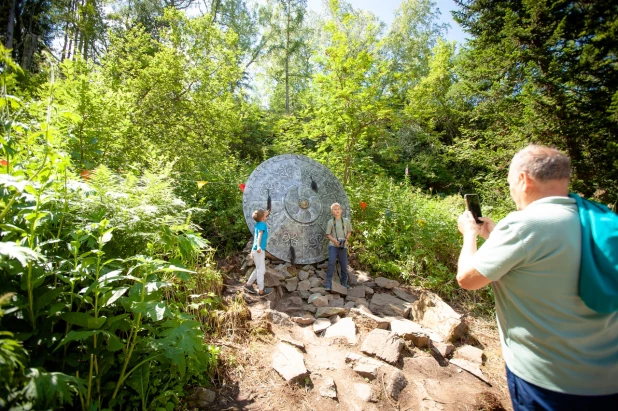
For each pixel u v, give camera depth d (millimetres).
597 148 6266
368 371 3127
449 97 17812
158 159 6426
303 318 4113
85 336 1798
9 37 14641
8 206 1896
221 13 24453
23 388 1505
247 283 4602
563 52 6727
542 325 1446
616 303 1303
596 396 1388
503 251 1482
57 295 2010
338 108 8609
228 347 3266
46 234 2469
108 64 8586
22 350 1577
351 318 4180
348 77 8672
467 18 8617
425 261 5801
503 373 3521
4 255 1787
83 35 16203
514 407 1611
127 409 2252
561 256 1402
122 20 17109
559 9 6680
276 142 11023
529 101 6668
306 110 9703
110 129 5449
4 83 1983
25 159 2402
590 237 1397
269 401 2717
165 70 8609
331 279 5109
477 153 8797
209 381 2828
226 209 6535
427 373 3316
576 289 1404
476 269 1559
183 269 2277
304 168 6324
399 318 4441
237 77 10320
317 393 2873
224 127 9898
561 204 1513
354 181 8555
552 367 1430
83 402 1994
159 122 8547
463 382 3275
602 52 5801
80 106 4742
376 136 9070
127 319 2307
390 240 6406
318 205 6094
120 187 3111
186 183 6535
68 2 16297
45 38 18188
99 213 2564
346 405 2795
